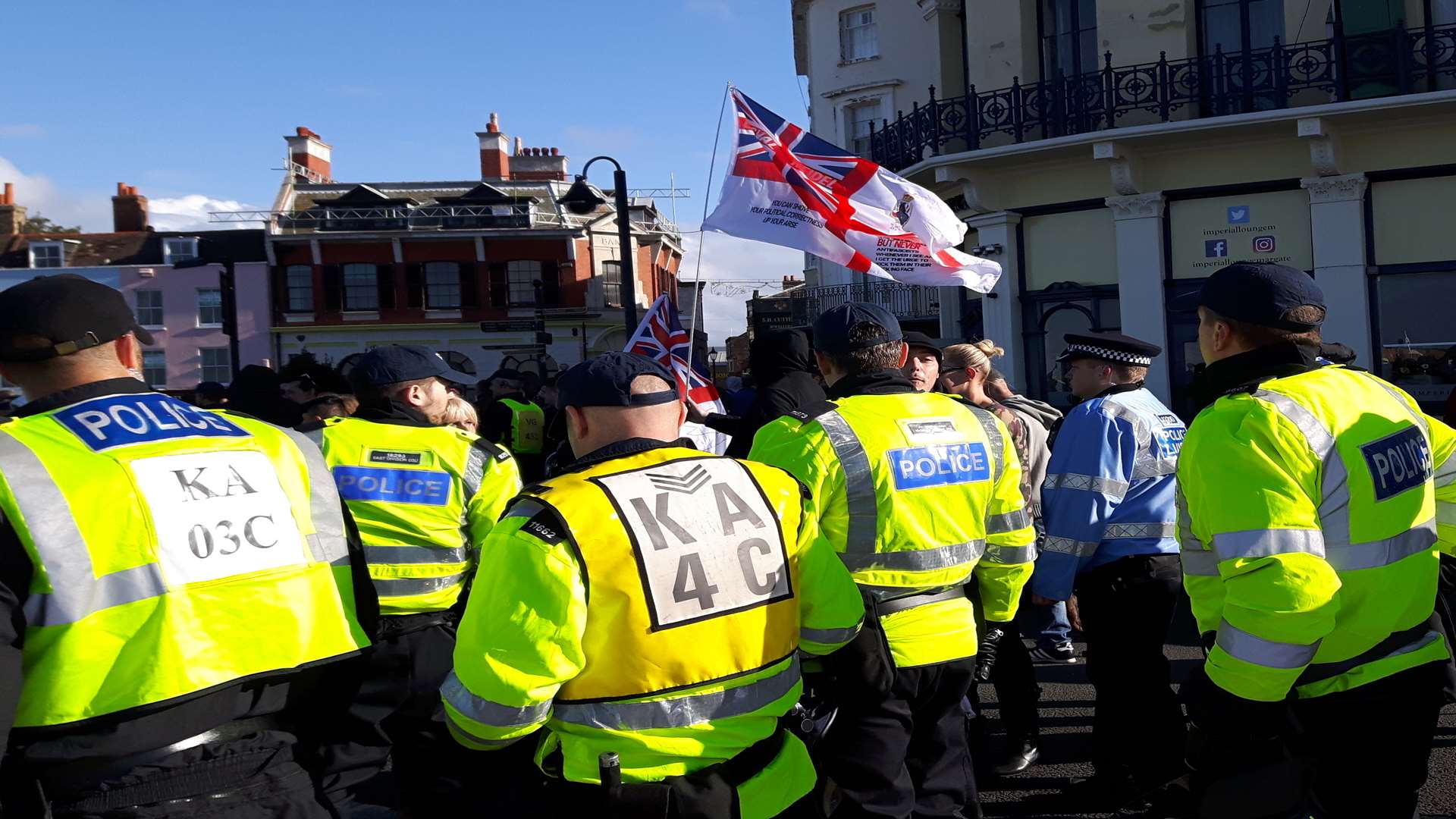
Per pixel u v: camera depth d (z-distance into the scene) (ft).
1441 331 41.96
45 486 6.34
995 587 11.30
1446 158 41.57
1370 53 42.16
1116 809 13.62
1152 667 13.11
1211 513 7.85
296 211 131.13
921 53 70.23
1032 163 47.55
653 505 7.38
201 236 129.29
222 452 7.15
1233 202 44.73
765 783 7.58
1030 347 48.73
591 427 7.93
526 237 128.06
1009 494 11.17
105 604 6.36
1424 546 8.26
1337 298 42.78
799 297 75.82
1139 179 45.39
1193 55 45.19
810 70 78.89
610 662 7.13
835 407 10.51
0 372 7.00
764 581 7.68
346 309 127.34
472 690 6.99
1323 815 8.23
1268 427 7.73
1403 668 8.07
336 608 7.45
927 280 21.75
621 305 133.18
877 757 9.87
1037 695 15.53
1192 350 45.21
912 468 10.31
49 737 6.31
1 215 139.74
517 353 127.95
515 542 7.10
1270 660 7.49
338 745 7.61
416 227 127.65
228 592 6.82
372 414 12.69
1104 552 13.15
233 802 6.72
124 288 125.80
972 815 11.18
